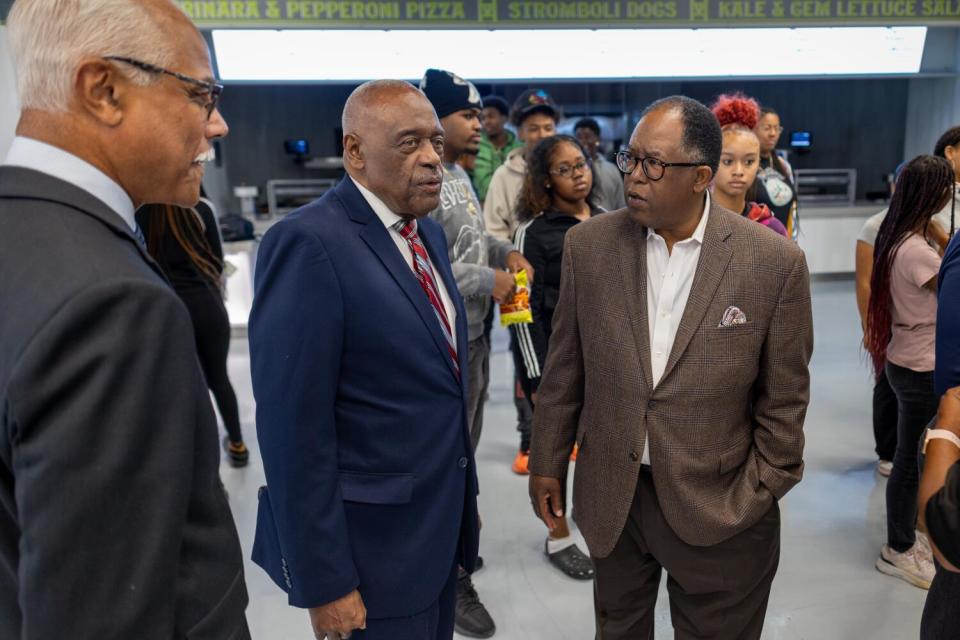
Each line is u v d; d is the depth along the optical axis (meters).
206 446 0.79
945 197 2.33
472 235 2.25
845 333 5.60
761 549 1.50
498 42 5.59
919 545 2.44
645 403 1.42
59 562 0.65
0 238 0.72
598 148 4.75
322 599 1.23
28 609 0.66
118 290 0.67
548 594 2.40
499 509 2.97
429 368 1.31
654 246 1.46
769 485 1.44
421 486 1.32
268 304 1.21
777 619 2.23
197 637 0.79
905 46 6.04
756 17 5.56
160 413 0.70
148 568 0.68
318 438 1.21
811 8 5.61
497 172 3.48
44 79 0.75
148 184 0.82
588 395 1.53
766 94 8.05
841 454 3.45
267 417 1.21
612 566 1.60
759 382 1.46
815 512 2.91
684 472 1.40
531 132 3.55
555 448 1.62
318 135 7.77
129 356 0.67
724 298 1.37
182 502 0.72
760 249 1.37
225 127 0.91
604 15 5.39
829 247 7.34
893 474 2.44
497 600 2.37
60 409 0.65
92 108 0.76
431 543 1.34
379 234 1.29
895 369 2.39
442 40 5.53
